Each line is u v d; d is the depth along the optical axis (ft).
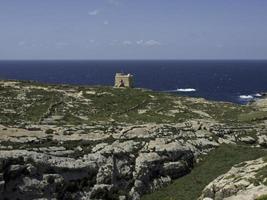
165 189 200.44
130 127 226.17
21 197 168.14
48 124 224.94
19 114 240.73
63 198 179.01
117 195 189.67
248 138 247.91
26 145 186.29
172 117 274.77
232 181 166.61
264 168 170.19
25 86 297.12
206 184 195.72
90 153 193.77
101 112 269.44
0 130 198.29
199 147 227.81
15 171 168.14
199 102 325.62
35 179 172.35
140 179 197.06
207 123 256.52
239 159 215.72
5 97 266.36
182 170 211.20
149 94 323.16
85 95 296.30
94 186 185.98
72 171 181.98
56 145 193.36
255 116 289.94
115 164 194.49
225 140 242.17
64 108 264.52
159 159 205.36
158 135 222.48
